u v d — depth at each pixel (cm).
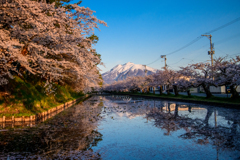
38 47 1112
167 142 762
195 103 2492
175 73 3616
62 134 909
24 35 1153
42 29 1133
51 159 581
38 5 1089
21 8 987
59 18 1239
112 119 1366
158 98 3891
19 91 1546
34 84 2158
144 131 962
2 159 579
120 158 595
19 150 668
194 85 2872
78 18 1426
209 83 2533
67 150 668
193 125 1072
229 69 2073
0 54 941
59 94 2828
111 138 830
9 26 1208
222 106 1938
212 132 895
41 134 911
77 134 907
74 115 1606
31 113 1394
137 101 3394
